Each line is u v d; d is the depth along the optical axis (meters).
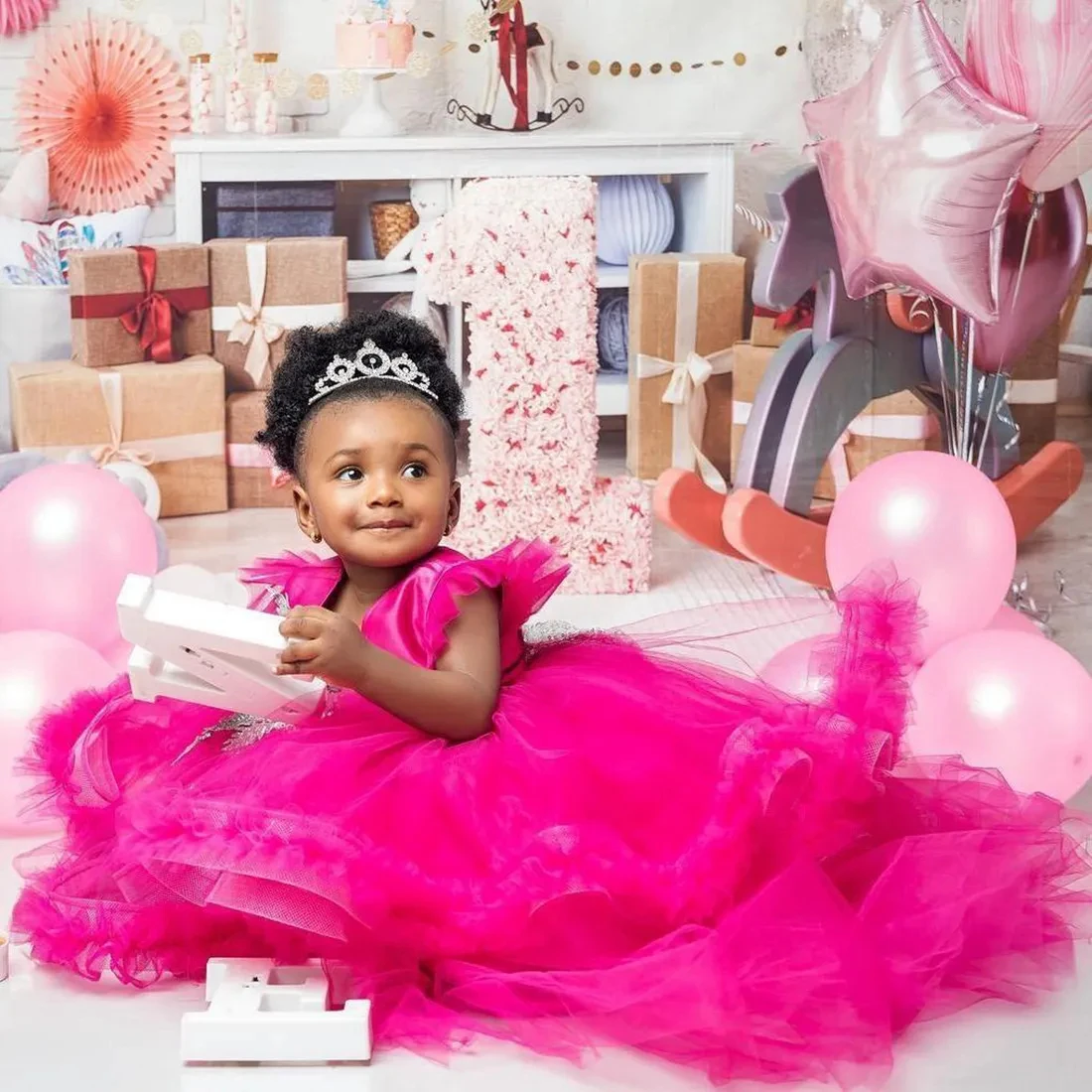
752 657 1.71
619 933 1.25
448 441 1.41
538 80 3.08
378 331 1.42
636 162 2.98
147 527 2.00
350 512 1.35
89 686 1.68
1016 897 1.33
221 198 3.03
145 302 2.85
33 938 1.36
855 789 1.30
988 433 2.48
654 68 3.02
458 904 1.22
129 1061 1.20
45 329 2.86
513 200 2.51
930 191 2.33
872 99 2.37
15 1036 1.24
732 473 2.80
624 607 2.55
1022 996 1.28
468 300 2.54
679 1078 1.17
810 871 1.23
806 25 2.51
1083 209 2.36
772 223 2.60
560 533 2.60
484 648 1.35
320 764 1.27
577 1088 1.16
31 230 2.96
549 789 1.24
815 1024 1.17
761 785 1.24
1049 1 2.17
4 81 3.04
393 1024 1.22
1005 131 2.25
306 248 2.91
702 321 2.78
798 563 2.58
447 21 3.08
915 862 1.29
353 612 1.42
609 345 3.12
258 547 2.77
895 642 1.38
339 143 3.01
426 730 1.30
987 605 1.91
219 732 1.40
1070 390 2.46
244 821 1.21
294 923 1.21
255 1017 1.19
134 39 3.03
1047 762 1.64
